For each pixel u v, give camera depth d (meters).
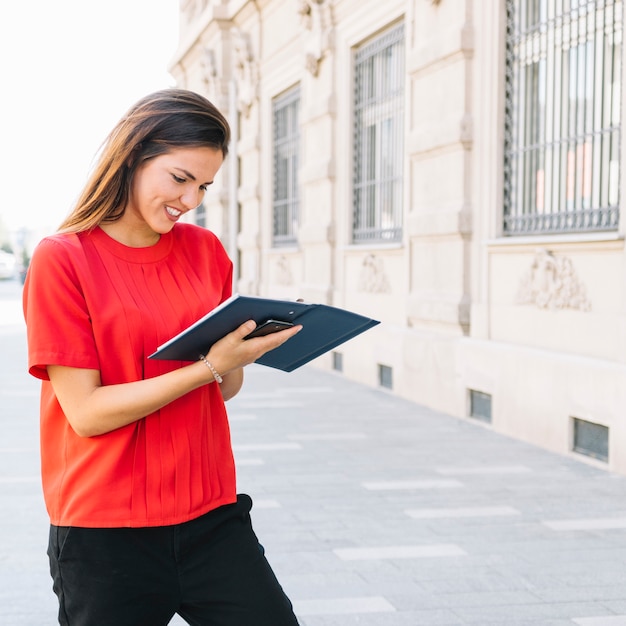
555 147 7.32
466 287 8.40
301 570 4.34
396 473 6.30
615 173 6.61
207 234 2.15
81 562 1.90
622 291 6.26
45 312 1.86
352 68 11.38
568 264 6.87
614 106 6.61
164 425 1.94
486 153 8.08
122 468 1.91
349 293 11.47
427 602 3.94
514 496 5.69
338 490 5.84
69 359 1.85
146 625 1.94
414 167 9.41
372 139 11.00
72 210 1.97
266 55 15.13
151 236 2.02
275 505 5.48
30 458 6.77
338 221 11.80
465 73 8.30
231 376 2.25
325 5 11.80
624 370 6.12
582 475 6.20
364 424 8.13
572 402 6.67
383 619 3.75
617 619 3.75
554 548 4.68
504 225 8.02
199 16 20.11
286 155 14.69
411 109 9.41
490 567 4.39
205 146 1.91
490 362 7.79
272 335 1.88
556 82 7.30
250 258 15.98
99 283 1.92
